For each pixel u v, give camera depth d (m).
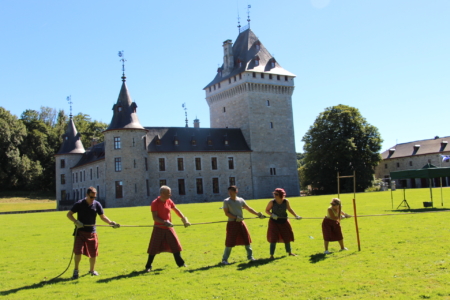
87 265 13.34
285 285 9.62
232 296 9.05
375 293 8.70
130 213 34.34
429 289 8.68
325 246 13.05
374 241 14.38
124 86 63.34
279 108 76.12
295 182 76.19
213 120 81.31
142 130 62.41
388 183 89.62
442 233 15.20
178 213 12.53
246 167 71.81
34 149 96.38
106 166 60.91
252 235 17.72
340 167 73.94
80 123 110.00
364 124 75.88
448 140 93.56
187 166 67.19
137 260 13.67
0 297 9.88
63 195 76.69
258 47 77.00
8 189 91.00
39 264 13.71
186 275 11.11
